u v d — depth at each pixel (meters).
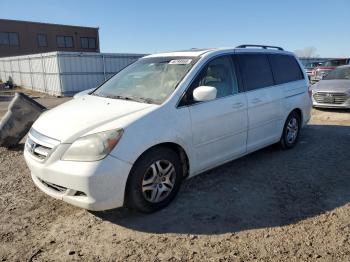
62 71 24.39
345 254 3.05
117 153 3.38
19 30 49.16
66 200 3.48
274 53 5.84
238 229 3.50
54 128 3.68
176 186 4.02
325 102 10.54
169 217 3.76
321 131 7.73
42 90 27.80
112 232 3.49
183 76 4.19
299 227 3.50
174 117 3.88
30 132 4.05
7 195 4.41
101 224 3.64
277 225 3.55
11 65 34.53
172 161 3.90
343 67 11.97
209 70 4.46
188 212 3.86
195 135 4.11
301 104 6.17
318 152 6.02
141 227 3.57
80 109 4.04
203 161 4.31
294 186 4.53
